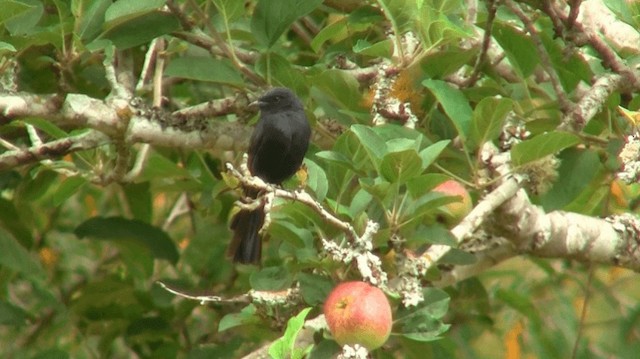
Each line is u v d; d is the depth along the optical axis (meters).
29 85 12.93
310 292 9.75
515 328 14.79
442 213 10.26
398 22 10.52
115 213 16.44
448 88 10.25
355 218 9.73
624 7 10.95
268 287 10.09
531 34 10.77
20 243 13.35
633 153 9.31
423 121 11.46
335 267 9.75
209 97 13.41
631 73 10.87
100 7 10.97
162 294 13.52
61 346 15.19
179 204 16.02
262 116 11.59
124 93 11.46
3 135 12.92
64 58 10.97
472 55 11.38
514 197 10.66
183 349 13.84
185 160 13.89
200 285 13.86
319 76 11.02
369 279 8.62
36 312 14.63
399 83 10.89
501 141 11.02
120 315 14.07
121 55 12.23
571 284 15.87
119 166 11.81
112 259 15.52
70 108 10.97
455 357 13.46
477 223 9.84
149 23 11.15
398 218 9.59
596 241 11.49
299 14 11.21
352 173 10.31
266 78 11.49
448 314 13.59
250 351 13.62
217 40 11.28
